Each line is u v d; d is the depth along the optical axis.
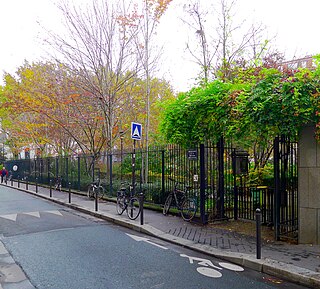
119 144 26.50
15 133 31.16
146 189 12.74
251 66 12.92
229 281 5.21
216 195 9.58
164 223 9.58
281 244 6.96
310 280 4.96
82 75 18.62
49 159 24.94
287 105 6.37
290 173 7.51
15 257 6.59
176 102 9.84
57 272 5.68
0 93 32.41
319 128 6.38
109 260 6.34
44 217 11.33
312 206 6.76
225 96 8.20
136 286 5.00
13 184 29.25
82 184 19.09
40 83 22.73
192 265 6.03
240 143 9.88
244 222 9.39
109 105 18.69
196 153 9.59
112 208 12.83
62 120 21.28
